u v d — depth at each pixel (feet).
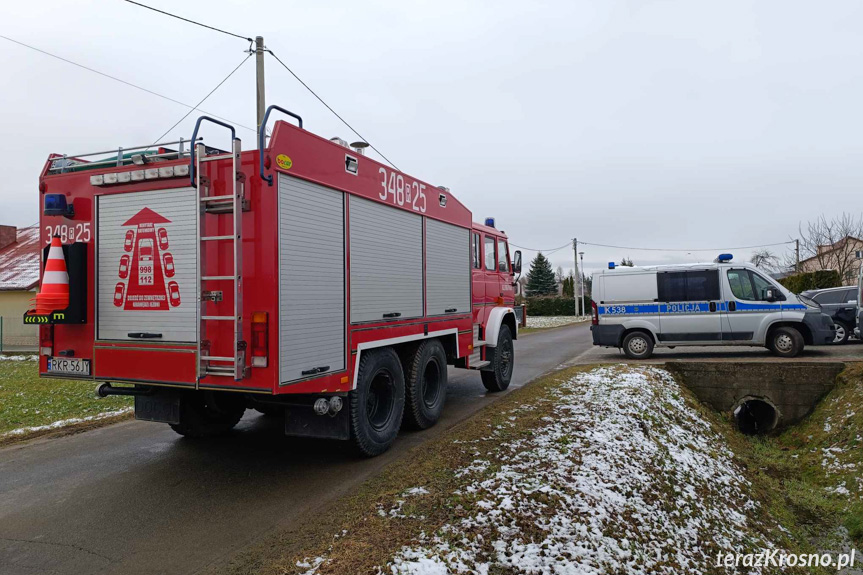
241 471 17.31
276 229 13.97
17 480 16.62
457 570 10.46
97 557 11.71
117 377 15.70
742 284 37.60
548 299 180.04
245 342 14.06
